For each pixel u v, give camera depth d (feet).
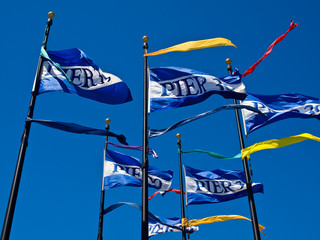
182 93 39.93
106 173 49.16
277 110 45.16
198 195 51.67
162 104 38.99
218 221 53.78
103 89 39.55
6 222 26.84
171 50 41.52
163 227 60.85
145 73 39.91
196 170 54.08
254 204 41.32
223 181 52.75
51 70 37.32
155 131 36.04
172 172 53.31
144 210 31.12
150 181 51.13
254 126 44.52
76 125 33.99
